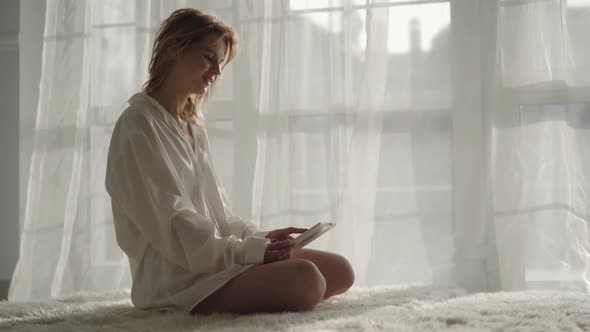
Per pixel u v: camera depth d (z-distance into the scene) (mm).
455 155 2293
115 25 2516
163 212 1472
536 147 2227
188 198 1537
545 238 2215
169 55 1648
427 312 1380
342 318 1288
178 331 1265
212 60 1674
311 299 1457
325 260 1704
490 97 2266
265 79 2363
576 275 2180
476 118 2281
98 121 2496
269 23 2385
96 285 2438
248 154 2385
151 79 1691
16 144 2658
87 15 2518
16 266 2523
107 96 2502
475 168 2266
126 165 1523
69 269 2441
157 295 1534
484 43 2279
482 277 2240
